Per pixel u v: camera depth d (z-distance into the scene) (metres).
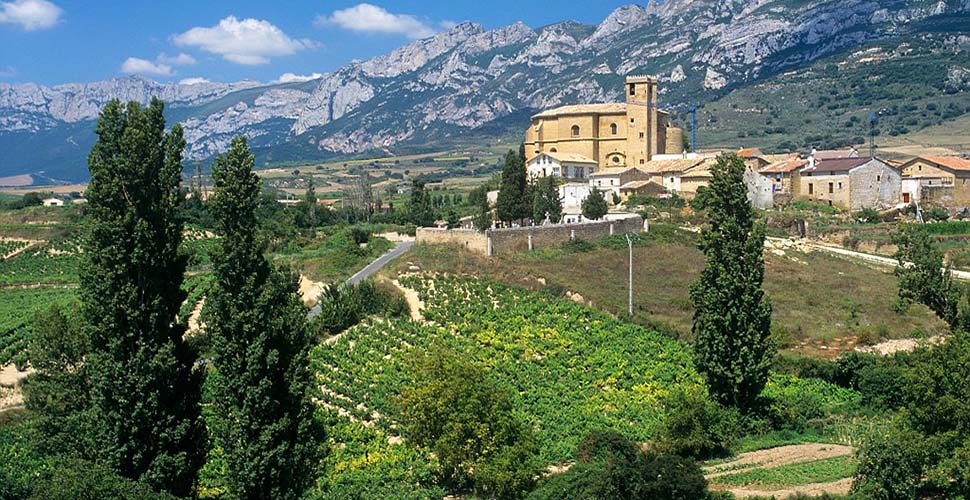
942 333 99.31
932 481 54.47
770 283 115.44
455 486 61.78
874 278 120.19
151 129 51.28
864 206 162.62
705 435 66.69
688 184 165.00
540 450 64.31
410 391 62.84
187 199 173.00
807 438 70.88
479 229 123.38
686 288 110.94
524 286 105.69
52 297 127.25
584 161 182.75
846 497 52.88
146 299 50.78
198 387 52.66
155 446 50.44
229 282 51.41
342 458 63.81
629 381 82.31
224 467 61.25
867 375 80.12
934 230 144.75
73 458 48.84
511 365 83.38
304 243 143.00
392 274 108.06
